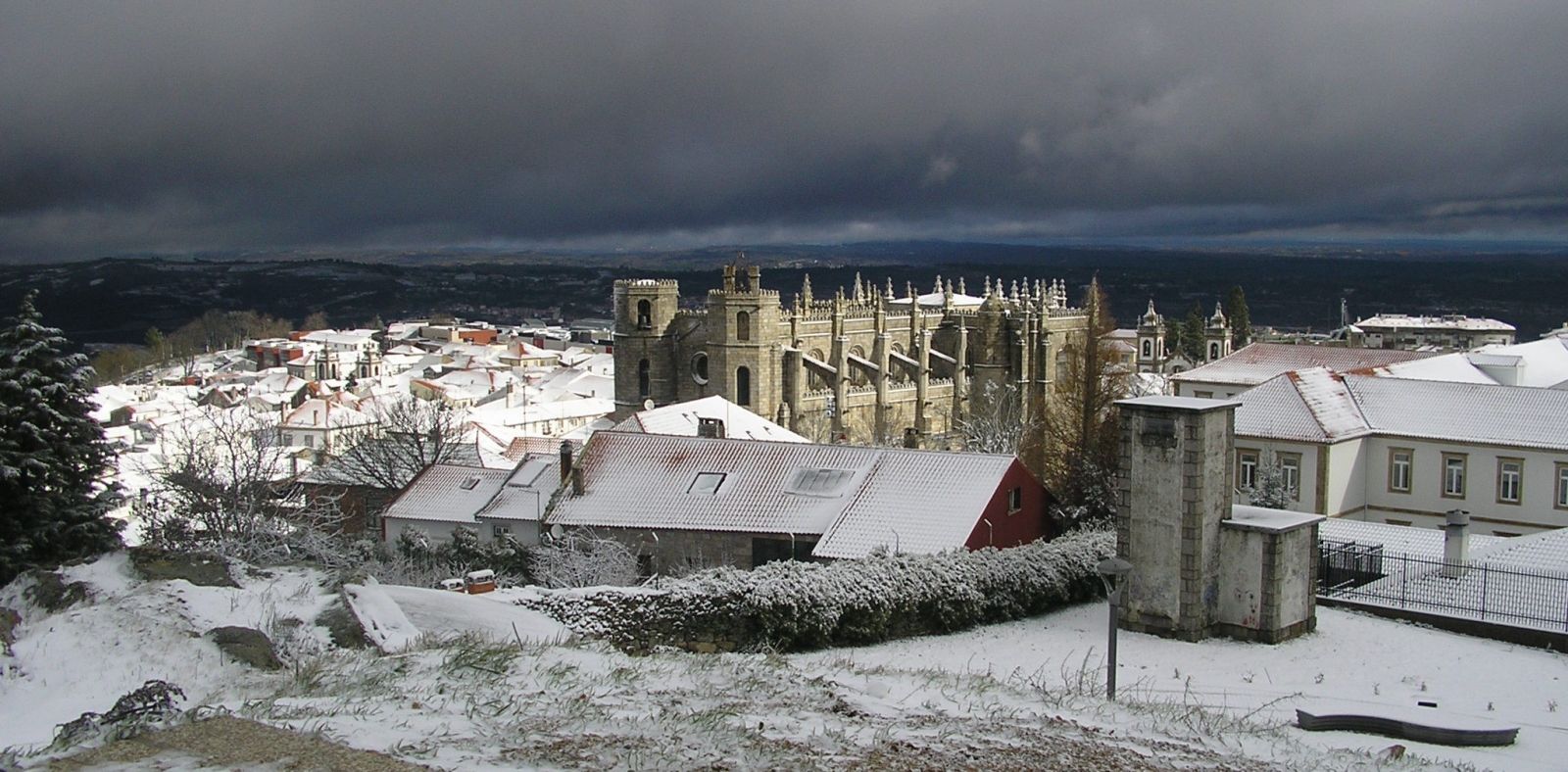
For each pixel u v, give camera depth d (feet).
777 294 558.97
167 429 574.15
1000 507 213.66
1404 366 310.65
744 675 106.42
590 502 233.55
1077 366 387.96
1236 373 365.81
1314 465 255.50
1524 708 130.11
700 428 301.84
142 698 79.56
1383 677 144.15
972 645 158.40
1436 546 197.67
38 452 185.37
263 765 68.69
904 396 588.50
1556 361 355.15
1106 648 156.76
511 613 136.87
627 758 73.87
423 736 76.02
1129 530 165.37
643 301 577.43
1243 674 143.95
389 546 247.29
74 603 119.24
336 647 109.40
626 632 143.74
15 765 69.92
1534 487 248.73
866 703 98.22
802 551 216.74
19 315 193.06
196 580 122.83
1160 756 90.48
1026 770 81.00
